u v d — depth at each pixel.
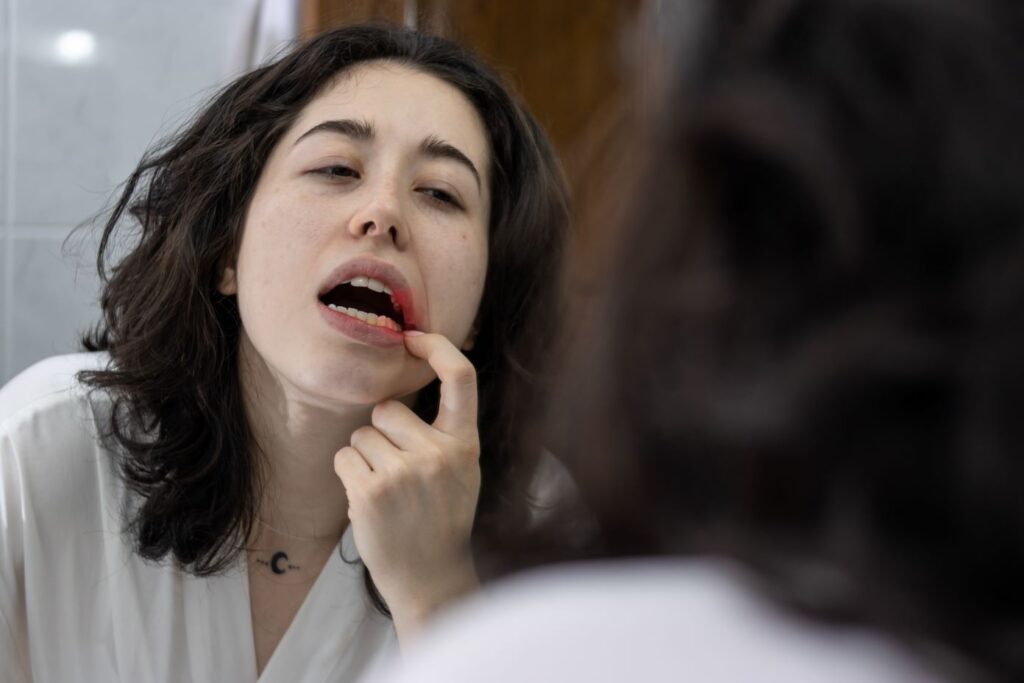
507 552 0.30
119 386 0.68
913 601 0.19
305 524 0.70
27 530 0.66
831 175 0.19
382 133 0.64
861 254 0.19
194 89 0.96
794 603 0.20
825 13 0.20
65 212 0.98
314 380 0.61
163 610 0.67
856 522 0.19
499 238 0.73
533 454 0.75
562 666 0.21
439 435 0.62
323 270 0.61
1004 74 0.19
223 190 0.67
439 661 0.22
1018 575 0.19
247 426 0.68
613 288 0.22
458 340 0.68
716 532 0.21
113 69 0.96
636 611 0.22
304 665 0.68
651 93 0.23
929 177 0.19
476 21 0.92
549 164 0.77
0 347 0.99
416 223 0.64
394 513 0.60
